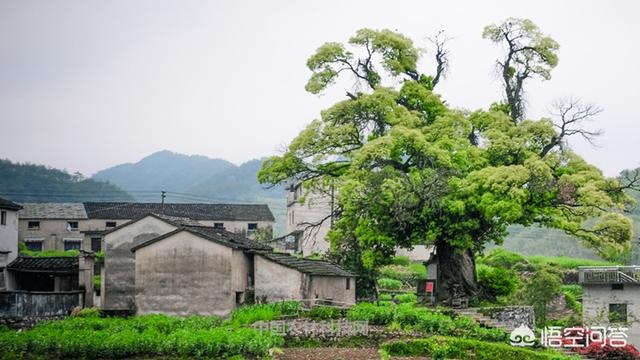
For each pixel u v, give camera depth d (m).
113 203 94.62
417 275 78.94
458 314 48.88
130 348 36.59
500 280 58.91
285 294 50.31
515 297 60.06
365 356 38.00
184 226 51.56
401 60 61.28
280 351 37.59
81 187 196.38
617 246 53.19
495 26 61.75
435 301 57.16
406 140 55.22
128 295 55.81
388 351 40.22
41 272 62.12
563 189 54.19
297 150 58.75
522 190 52.69
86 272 57.19
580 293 69.19
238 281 50.34
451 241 54.78
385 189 53.53
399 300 61.84
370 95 57.97
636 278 49.16
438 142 56.56
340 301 57.19
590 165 57.25
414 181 53.94
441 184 54.12
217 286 49.34
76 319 45.06
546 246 116.69
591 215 54.22
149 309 50.00
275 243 91.44
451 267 56.78
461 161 56.62
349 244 63.50
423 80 62.81
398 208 53.47
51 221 89.31
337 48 60.28
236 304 50.22
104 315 51.66
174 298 49.81
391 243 55.41
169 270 50.09
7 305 48.69
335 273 55.28
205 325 43.12
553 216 53.88
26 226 88.94
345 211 58.09
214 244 49.69
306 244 88.69
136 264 50.50
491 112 60.72
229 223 92.25
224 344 36.47
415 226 55.81
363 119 58.97
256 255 51.25
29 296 50.19
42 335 38.16
